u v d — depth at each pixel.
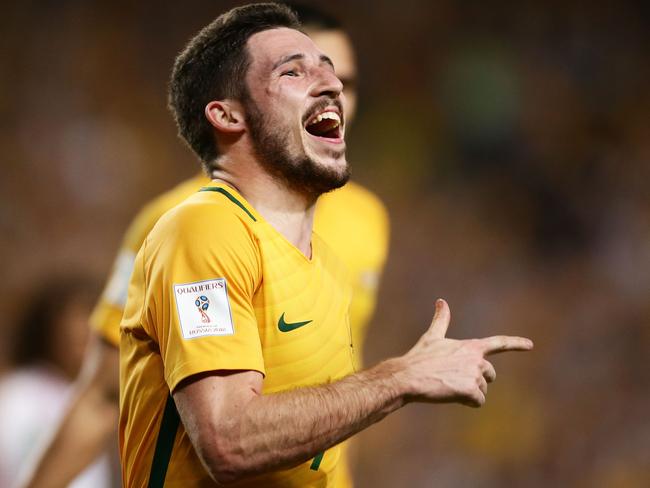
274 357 7.68
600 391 32.50
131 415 7.90
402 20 44.44
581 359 33.50
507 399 31.42
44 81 40.16
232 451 6.98
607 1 44.06
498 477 30.17
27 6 41.03
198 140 8.23
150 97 40.91
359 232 11.93
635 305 35.41
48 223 37.19
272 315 7.66
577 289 36.25
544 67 43.28
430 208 40.41
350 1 44.66
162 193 38.91
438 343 7.62
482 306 36.03
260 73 7.91
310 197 8.09
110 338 11.16
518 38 43.81
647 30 43.66
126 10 41.94
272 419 7.00
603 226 38.28
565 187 39.72
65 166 38.28
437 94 43.03
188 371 7.14
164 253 7.51
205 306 7.30
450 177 41.41
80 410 11.23
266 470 7.07
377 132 42.66
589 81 43.00
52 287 15.60
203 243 7.43
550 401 31.83
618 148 41.25
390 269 37.72
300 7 11.69
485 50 43.56
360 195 12.30
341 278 8.54
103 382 11.22
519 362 32.56
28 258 36.22
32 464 11.36
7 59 40.19
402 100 43.09
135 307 7.84
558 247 38.31
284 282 7.77
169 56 41.78
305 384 7.80
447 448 30.30
